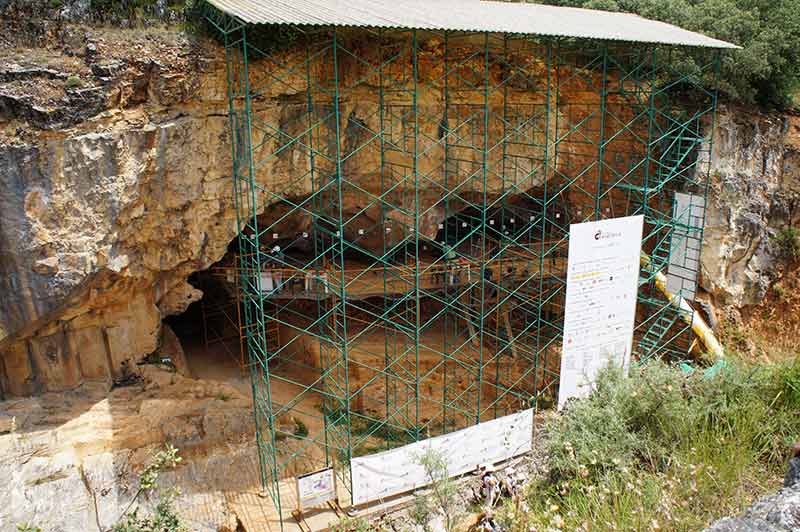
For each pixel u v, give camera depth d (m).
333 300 22.19
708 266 25.33
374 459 15.16
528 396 21.70
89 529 15.59
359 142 21.22
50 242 15.66
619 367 16.97
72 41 16.58
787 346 26.11
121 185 16.42
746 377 14.21
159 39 17.09
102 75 16.03
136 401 18.42
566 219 26.81
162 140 17.03
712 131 22.19
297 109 19.69
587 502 10.93
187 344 25.78
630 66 23.94
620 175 24.94
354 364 23.03
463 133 22.25
